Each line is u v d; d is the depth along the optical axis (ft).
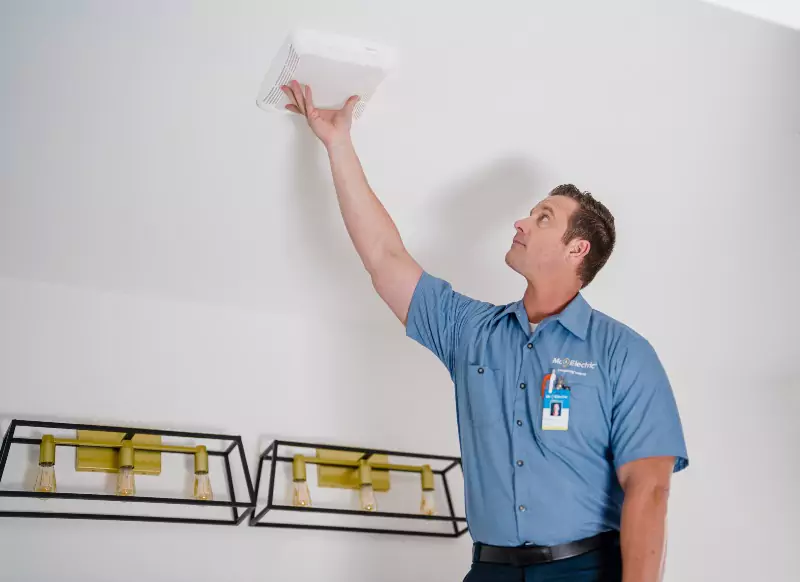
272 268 9.14
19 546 7.99
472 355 6.50
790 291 10.76
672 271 10.11
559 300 6.67
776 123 8.48
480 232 9.11
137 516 8.42
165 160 7.76
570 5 6.80
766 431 11.96
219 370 9.34
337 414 9.75
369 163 8.12
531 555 5.87
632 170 8.69
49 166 7.66
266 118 7.46
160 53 6.78
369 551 9.39
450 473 10.15
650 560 5.53
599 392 6.11
